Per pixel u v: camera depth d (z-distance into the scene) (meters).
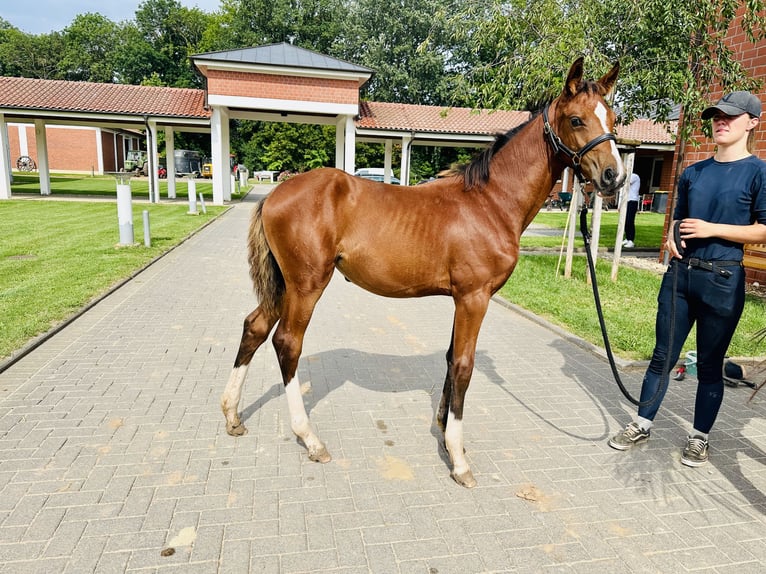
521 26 7.72
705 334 3.00
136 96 21.17
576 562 2.26
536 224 18.23
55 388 3.83
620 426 3.58
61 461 2.87
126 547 2.24
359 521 2.48
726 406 3.96
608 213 22.06
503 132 2.93
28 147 40.88
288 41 48.91
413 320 6.16
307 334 5.48
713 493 2.83
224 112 20.23
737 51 7.98
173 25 57.19
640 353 4.94
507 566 2.22
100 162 41.94
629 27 7.37
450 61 40.09
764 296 7.24
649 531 2.49
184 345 4.90
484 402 3.91
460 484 2.80
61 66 57.12
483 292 2.80
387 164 23.89
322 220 2.76
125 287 7.10
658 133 23.19
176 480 2.75
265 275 3.01
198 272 8.30
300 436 3.01
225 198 21.80
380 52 39.72
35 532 2.30
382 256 2.79
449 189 2.89
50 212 15.62
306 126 41.53
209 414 3.52
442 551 2.29
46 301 5.97
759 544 2.43
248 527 2.40
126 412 3.49
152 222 14.02
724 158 2.94
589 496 2.76
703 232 2.79
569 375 4.50
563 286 7.89
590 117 2.59
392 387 4.12
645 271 9.25
